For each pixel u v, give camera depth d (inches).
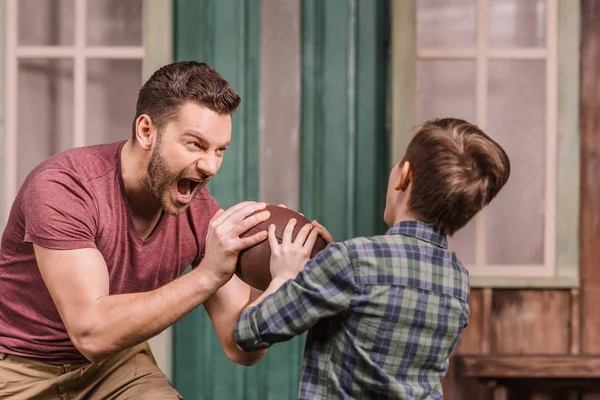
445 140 69.7
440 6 131.5
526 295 129.9
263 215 74.0
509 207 132.4
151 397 80.3
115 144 83.0
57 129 133.3
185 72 76.1
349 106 129.6
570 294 129.9
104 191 78.8
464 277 72.7
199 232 85.9
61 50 131.9
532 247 132.2
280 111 130.0
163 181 76.2
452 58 131.0
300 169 130.0
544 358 125.0
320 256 68.1
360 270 67.2
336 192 129.4
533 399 129.7
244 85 129.8
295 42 130.0
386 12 131.0
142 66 132.2
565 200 130.0
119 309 71.7
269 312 67.4
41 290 81.0
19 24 133.0
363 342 67.1
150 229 82.5
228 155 129.3
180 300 71.6
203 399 129.2
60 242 74.1
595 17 130.7
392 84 127.4
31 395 82.8
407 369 68.6
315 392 68.5
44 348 82.7
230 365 129.3
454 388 128.8
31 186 77.5
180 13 130.1
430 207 69.5
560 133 130.0
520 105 131.9
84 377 83.8
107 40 132.8
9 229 81.7
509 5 132.1
